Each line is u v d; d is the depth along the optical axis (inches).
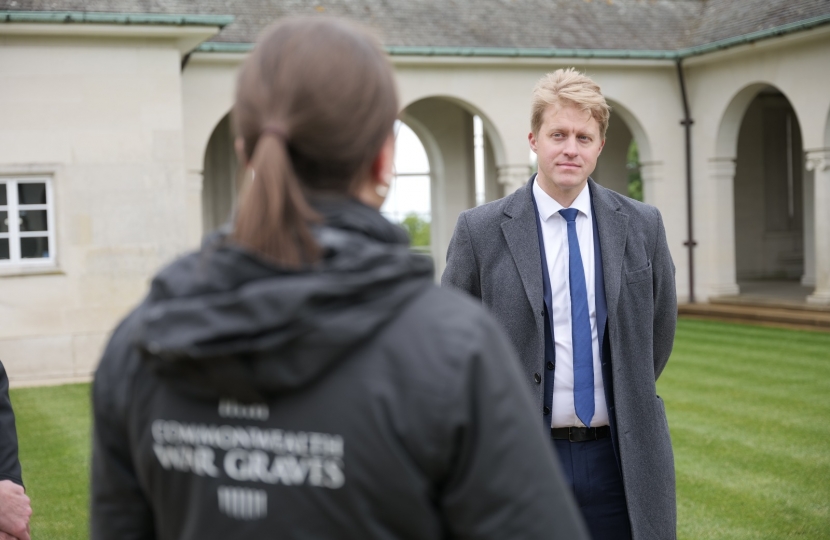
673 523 114.0
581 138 116.3
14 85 458.3
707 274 665.6
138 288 482.0
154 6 479.2
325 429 46.3
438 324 47.3
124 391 52.1
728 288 661.3
